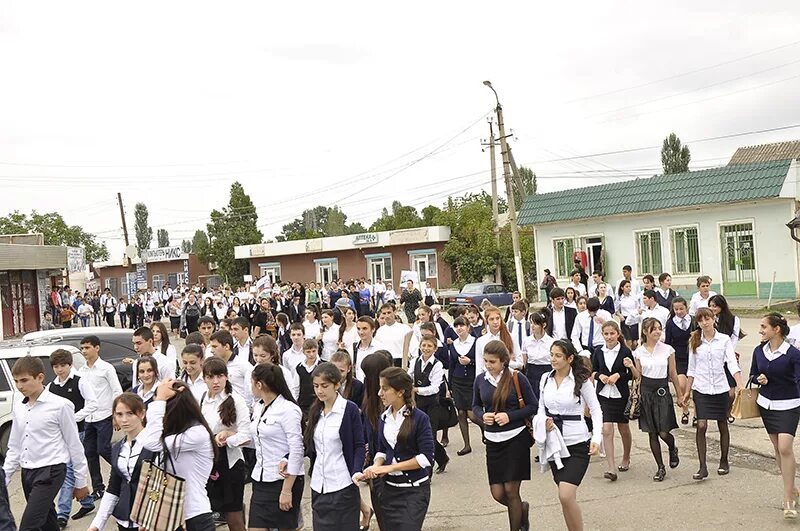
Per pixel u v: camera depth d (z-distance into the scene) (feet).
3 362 36.55
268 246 188.85
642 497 26.84
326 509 19.08
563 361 21.54
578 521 21.20
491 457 22.15
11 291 109.70
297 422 19.72
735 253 99.40
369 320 32.99
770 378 24.63
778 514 24.29
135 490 17.81
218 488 20.33
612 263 112.57
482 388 22.50
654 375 28.91
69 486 27.32
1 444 35.42
